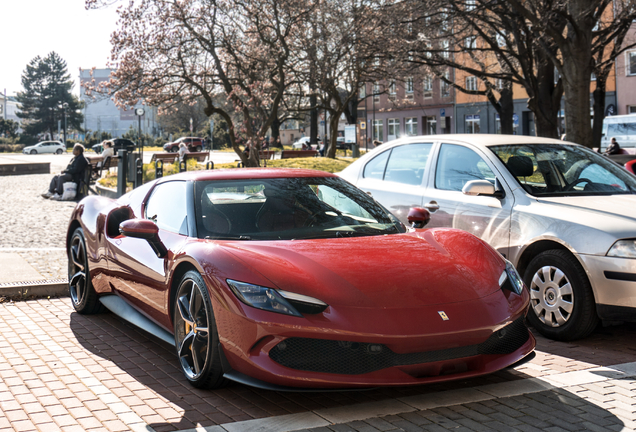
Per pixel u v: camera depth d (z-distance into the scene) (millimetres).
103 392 3523
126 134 89438
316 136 49094
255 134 22438
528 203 5035
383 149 6758
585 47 12477
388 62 21406
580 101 12609
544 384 3658
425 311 3131
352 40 19203
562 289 4629
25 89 104500
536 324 4832
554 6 12391
